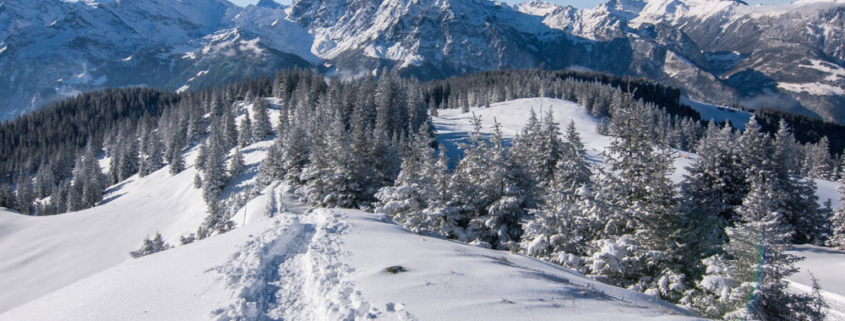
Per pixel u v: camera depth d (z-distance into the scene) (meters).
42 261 54.41
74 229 66.44
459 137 89.12
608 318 7.66
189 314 8.21
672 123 147.12
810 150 97.06
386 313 7.77
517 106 142.00
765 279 12.37
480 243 18.64
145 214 73.38
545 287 9.66
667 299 15.16
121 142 132.88
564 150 30.53
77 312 8.66
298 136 45.88
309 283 9.97
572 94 159.75
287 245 13.21
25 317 8.85
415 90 81.56
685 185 24.03
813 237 33.56
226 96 147.88
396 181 25.59
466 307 7.95
